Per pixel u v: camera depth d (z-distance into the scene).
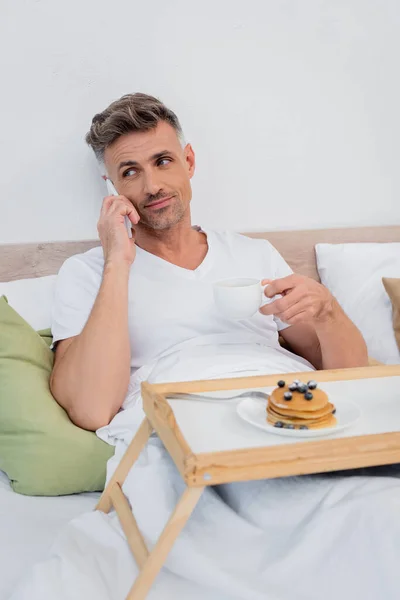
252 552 1.01
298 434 0.94
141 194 1.52
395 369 1.22
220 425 0.99
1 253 1.76
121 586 0.99
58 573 0.97
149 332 1.51
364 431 0.97
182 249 1.61
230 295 1.17
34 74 1.76
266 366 1.36
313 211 2.06
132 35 1.82
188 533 1.04
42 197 1.82
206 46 1.88
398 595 0.88
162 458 1.16
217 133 1.93
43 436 1.31
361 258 1.97
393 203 2.13
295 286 1.28
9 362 1.40
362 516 0.93
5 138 1.77
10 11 1.72
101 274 1.56
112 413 1.38
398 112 2.09
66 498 1.32
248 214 2.00
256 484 1.12
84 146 1.82
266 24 1.92
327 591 0.94
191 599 0.97
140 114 1.51
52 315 1.57
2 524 1.18
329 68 2.00
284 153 2.00
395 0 2.03
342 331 1.43
